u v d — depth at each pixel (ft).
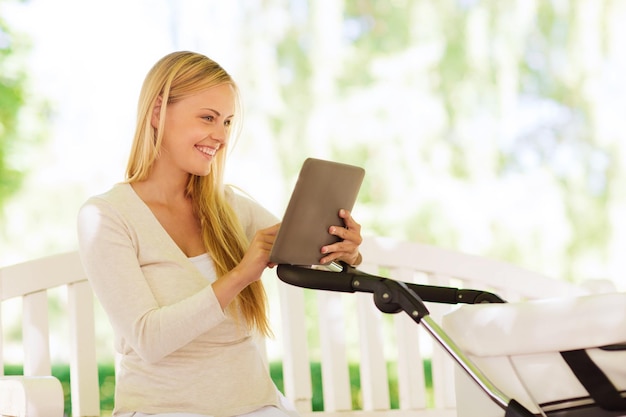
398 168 31.40
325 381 11.11
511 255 31.30
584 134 31.37
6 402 7.88
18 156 30.60
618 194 31.32
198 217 8.61
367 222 31.35
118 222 7.87
